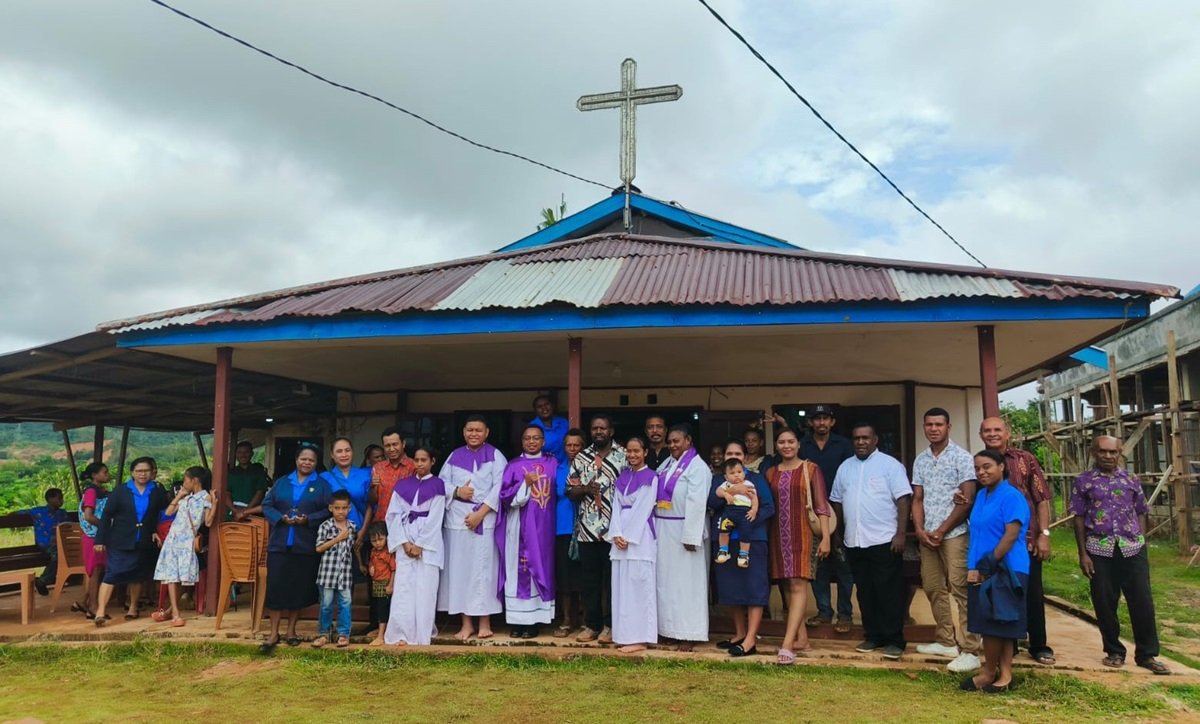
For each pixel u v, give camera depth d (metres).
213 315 7.29
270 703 4.81
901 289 6.07
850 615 6.13
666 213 10.08
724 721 4.36
